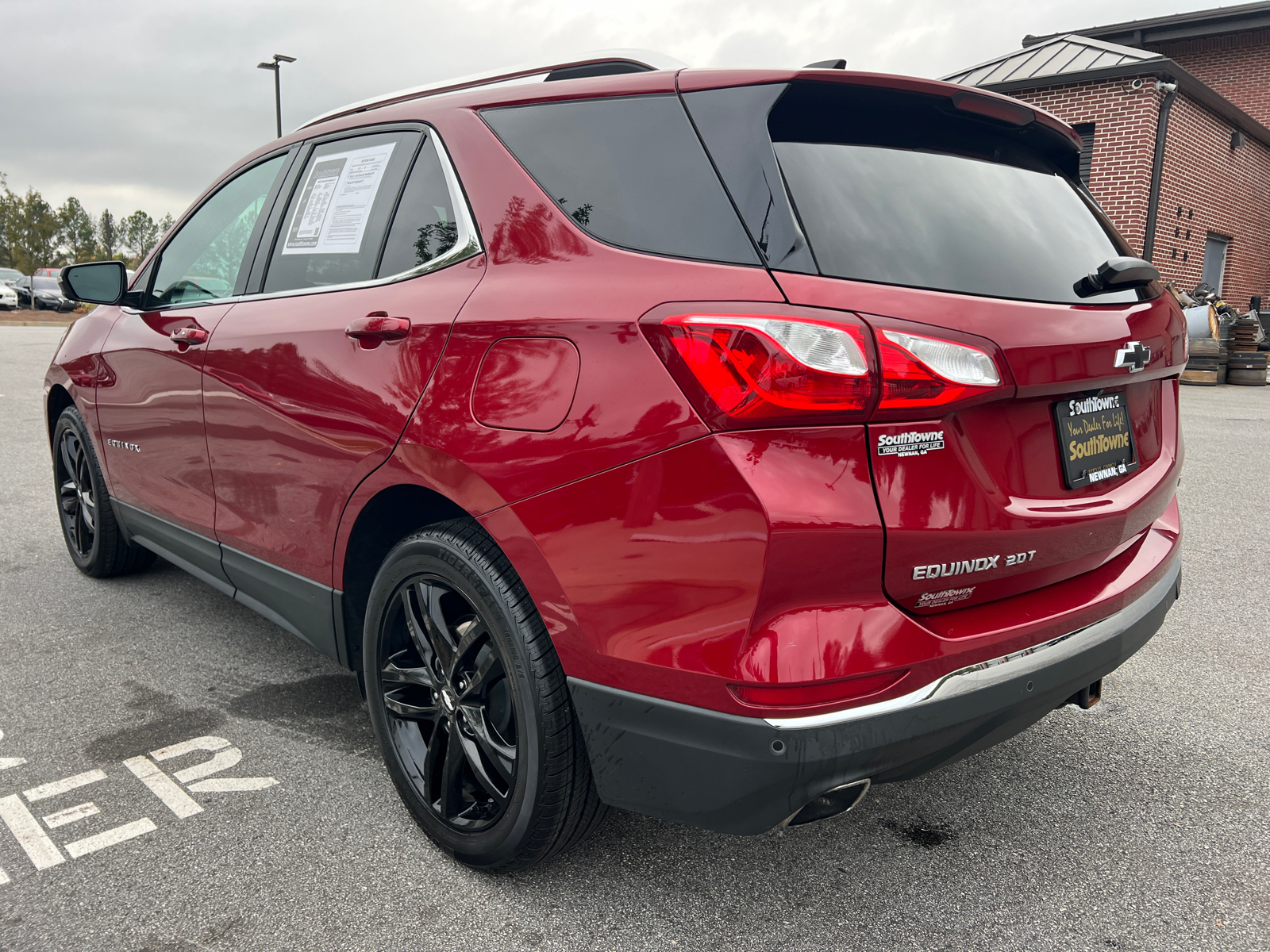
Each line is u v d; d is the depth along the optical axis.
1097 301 1.82
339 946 1.73
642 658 1.54
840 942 1.76
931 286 1.55
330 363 2.14
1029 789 2.35
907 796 2.32
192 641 3.27
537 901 1.87
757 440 1.42
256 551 2.57
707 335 1.43
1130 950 1.75
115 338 3.28
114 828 2.11
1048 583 1.81
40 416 8.73
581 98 1.90
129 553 3.81
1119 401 1.97
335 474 2.15
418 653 2.07
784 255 1.49
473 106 2.12
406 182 2.21
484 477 1.73
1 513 5.04
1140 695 2.92
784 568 1.41
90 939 1.74
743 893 1.91
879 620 1.48
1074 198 2.08
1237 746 2.58
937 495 1.51
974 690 1.56
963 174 1.82
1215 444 7.94
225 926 1.78
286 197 2.63
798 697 1.44
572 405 1.60
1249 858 2.05
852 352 1.40
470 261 1.94
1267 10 19.20
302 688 2.90
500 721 1.89
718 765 1.50
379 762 2.43
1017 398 1.60
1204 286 15.70
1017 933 1.79
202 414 2.69
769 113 1.62
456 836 1.95
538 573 1.67
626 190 1.73
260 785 2.31
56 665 3.04
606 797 1.67
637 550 1.52
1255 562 4.38
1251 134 17.56
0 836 2.07
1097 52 14.76
